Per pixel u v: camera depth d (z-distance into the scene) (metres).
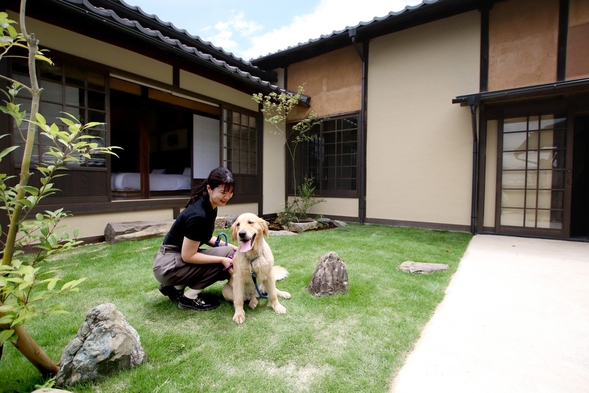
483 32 4.74
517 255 3.36
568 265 2.95
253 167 6.43
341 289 2.17
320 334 1.62
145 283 2.36
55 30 3.39
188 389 1.18
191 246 1.81
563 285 2.38
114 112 6.52
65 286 0.97
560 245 3.89
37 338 1.55
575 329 1.70
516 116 4.56
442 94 5.12
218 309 1.94
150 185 5.52
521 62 4.51
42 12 3.23
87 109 3.71
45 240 1.08
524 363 1.39
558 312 1.91
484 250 3.59
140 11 4.33
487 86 4.76
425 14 5.07
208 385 1.21
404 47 5.47
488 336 1.62
